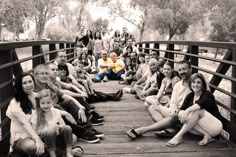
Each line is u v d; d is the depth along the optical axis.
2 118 3.20
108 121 4.35
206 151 3.18
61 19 40.03
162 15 28.14
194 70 4.94
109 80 8.66
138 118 4.52
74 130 3.45
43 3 33.88
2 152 3.01
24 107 2.76
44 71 3.36
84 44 10.94
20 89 2.77
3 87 3.21
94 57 10.63
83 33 11.13
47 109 2.83
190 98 3.57
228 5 24.89
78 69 5.52
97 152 3.15
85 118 3.69
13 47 3.32
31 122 2.80
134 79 7.62
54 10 36.06
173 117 3.57
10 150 2.96
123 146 3.32
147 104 4.61
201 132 3.42
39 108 2.83
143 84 6.23
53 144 2.71
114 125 4.15
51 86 3.59
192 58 4.92
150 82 5.63
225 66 3.78
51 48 6.45
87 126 3.63
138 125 4.16
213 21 24.69
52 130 2.71
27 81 2.75
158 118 3.96
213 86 3.91
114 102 5.63
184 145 3.34
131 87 7.08
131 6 33.38
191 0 29.12
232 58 3.49
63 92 3.91
